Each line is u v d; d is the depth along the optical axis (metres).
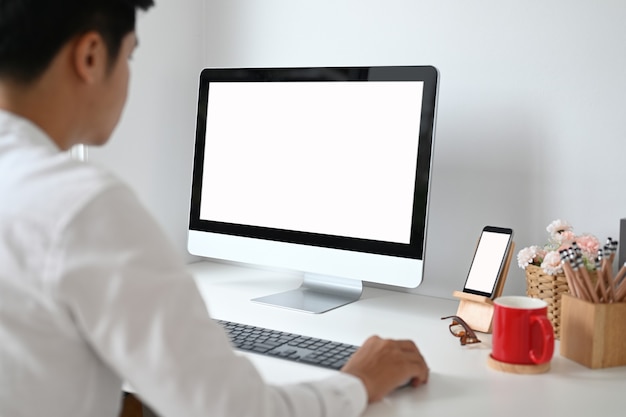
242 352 1.22
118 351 0.69
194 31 2.02
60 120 0.80
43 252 0.68
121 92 0.84
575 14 1.51
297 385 0.86
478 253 1.45
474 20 1.63
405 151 1.46
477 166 1.65
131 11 0.81
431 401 1.02
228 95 1.71
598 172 1.51
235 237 1.70
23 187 0.71
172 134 1.97
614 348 1.18
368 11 1.77
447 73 1.68
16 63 0.75
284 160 1.62
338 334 1.36
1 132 0.75
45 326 0.71
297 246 1.61
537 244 1.59
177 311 0.71
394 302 1.64
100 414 0.78
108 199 0.70
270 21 1.93
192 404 0.71
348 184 1.53
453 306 1.62
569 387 1.08
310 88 1.58
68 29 0.75
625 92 1.47
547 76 1.55
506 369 1.15
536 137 1.57
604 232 1.51
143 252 0.71
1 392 0.72
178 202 2.01
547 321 1.13
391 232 1.47
